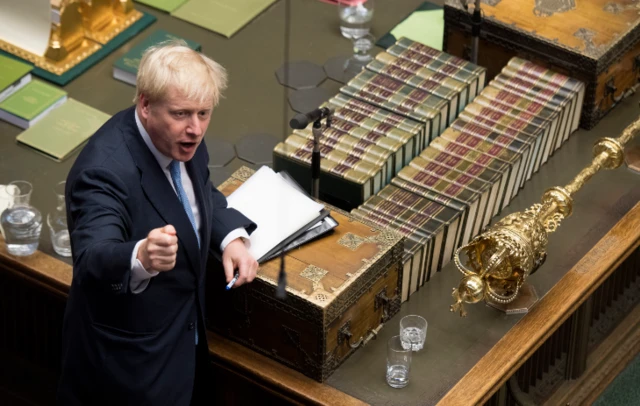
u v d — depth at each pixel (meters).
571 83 5.18
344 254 4.24
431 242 4.54
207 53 5.70
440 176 4.79
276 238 4.22
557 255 4.74
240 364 4.30
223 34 5.79
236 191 4.38
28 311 4.93
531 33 5.27
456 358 4.34
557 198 4.50
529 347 4.39
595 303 5.24
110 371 3.96
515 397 4.65
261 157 5.15
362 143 4.85
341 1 5.76
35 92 5.43
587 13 5.36
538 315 4.49
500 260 4.31
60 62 5.61
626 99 5.48
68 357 4.03
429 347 4.38
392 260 4.32
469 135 4.98
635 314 5.44
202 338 4.22
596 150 4.69
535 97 5.14
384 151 4.80
